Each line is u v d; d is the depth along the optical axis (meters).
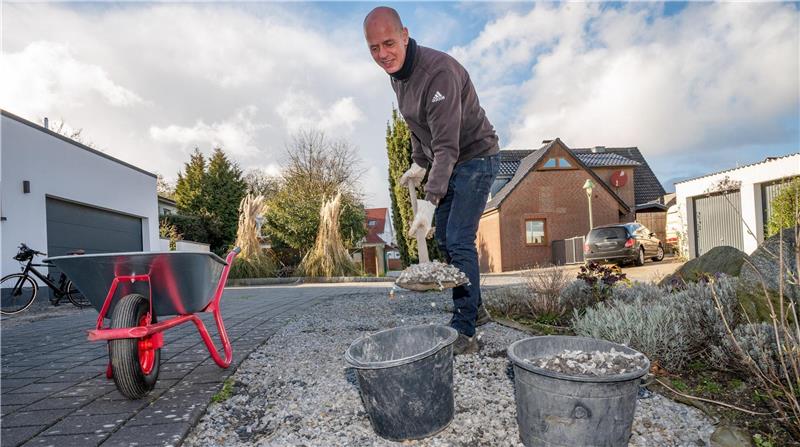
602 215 19.69
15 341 4.23
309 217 18.72
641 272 11.13
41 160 8.96
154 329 2.23
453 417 1.97
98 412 2.12
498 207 19.17
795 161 11.03
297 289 10.95
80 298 8.19
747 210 12.55
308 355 3.15
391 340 2.17
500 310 4.55
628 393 1.58
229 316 5.45
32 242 8.70
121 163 11.72
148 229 12.99
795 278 2.19
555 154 19.61
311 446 1.78
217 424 2.02
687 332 2.54
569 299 4.22
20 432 1.91
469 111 2.70
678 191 15.29
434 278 2.02
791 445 1.70
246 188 29.72
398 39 2.45
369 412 1.84
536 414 1.66
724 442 1.71
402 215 10.38
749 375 2.18
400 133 10.26
